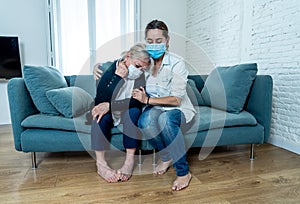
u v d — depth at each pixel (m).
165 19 3.73
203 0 3.33
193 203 1.17
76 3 3.27
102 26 3.39
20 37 3.07
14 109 1.47
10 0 2.99
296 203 1.17
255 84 1.76
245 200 1.19
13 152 1.90
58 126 1.48
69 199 1.20
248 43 2.46
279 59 2.07
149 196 1.23
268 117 1.70
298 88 1.89
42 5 3.11
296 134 1.92
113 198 1.21
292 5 1.92
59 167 1.59
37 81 1.54
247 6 2.45
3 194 1.24
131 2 3.48
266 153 1.90
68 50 3.30
